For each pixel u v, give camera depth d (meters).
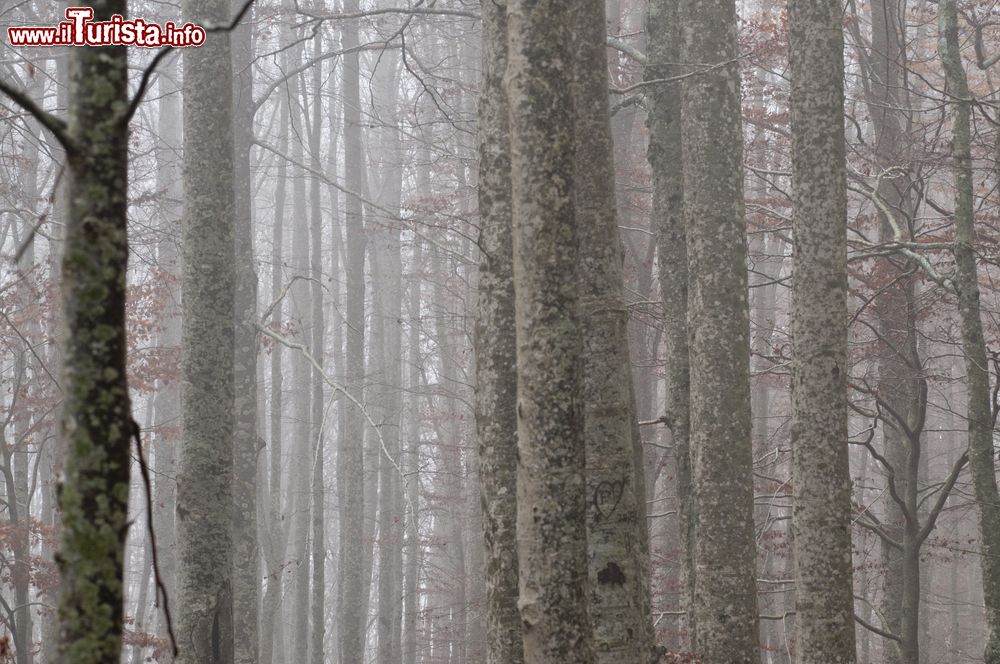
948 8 12.10
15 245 20.03
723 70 9.78
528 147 5.71
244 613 14.18
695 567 9.47
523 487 5.52
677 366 11.27
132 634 16.62
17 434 18.28
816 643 8.73
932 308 18.02
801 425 9.03
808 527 8.89
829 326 9.05
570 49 5.83
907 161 16.02
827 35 9.25
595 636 7.00
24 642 15.62
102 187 2.78
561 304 5.61
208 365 10.39
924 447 26.67
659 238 11.49
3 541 15.34
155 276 18.80
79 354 2.73
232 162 10.87
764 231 14.80
